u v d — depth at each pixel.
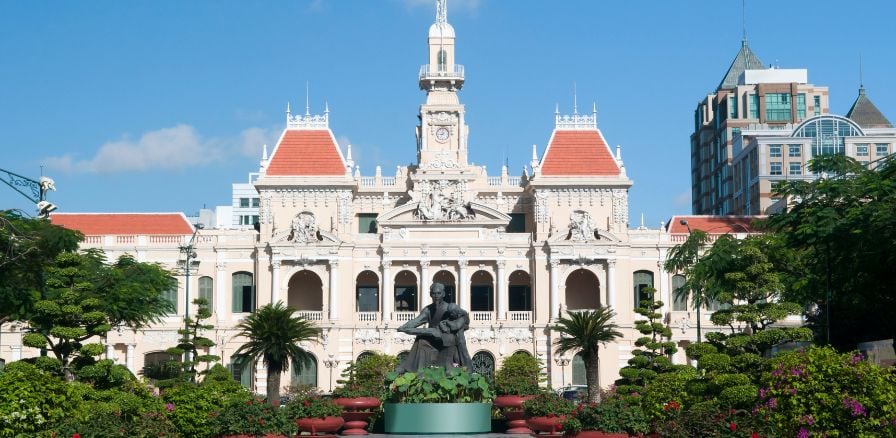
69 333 83.31
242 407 59.72
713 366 75.88
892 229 76.69
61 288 86.62
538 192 143.75
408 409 59.66
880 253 78.25
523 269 142.25
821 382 55.44
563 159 145.00
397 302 146.75
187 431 61.72
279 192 143.38
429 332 63.53
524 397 65.12
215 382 77.69
